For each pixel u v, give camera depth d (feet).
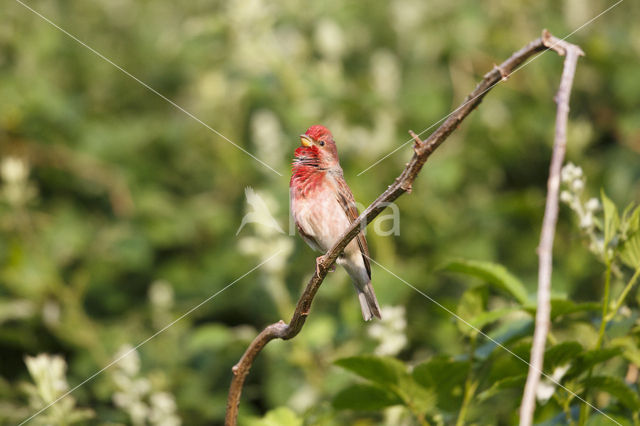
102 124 41.65
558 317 18.19
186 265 39.27
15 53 42.22
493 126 39.19
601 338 17.24
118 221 39.88
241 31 39.65
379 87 38.83
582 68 40.75
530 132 39.75
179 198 41.39
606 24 42.32
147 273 39.04
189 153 41.52
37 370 23.15
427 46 41.09
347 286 33.30
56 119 40.57
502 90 40.50
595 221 20.22
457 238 36.52
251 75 38.04
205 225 39.55
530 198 37.50
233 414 16.37
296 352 30.99
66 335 35.27
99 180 40.19
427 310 33.86
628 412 17.40
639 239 17.10
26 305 35.88
